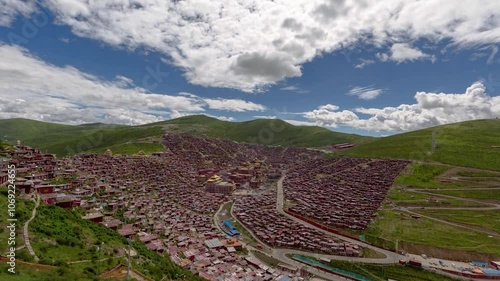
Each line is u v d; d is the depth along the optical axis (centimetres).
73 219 9212
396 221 15788
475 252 12625
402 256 12738
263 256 12988
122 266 6750
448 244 13250
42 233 6838
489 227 14938
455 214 16612
